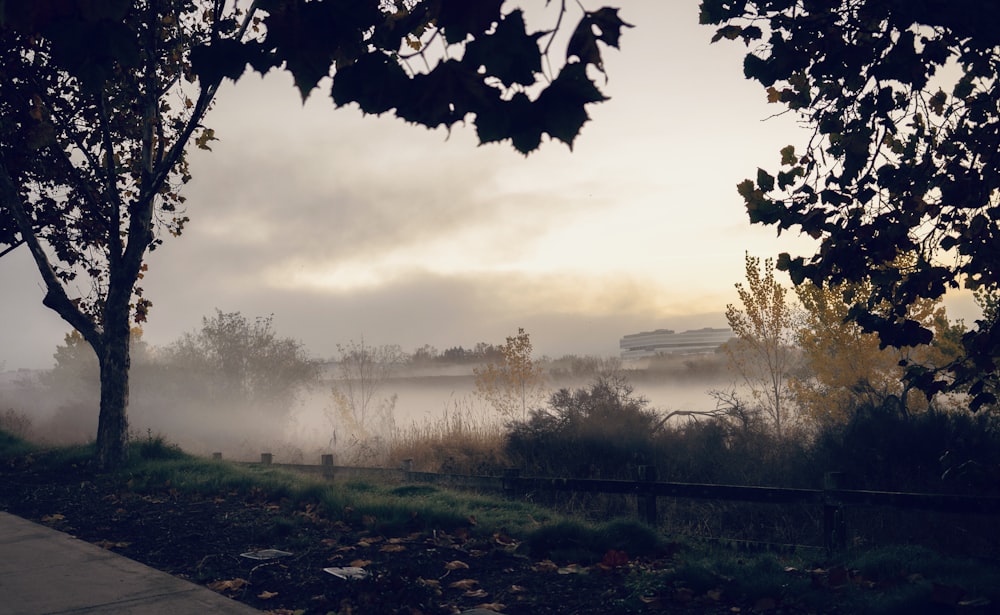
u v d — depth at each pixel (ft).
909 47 18.03
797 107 20.47
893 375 48.34
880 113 19.86
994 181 19.45
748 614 17.26
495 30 9.20
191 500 33.32
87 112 47.32
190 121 42.45
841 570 19.92
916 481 35.19
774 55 18.98
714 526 37.37
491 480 35.65
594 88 9.41
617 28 9.29
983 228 19.75
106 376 43.65
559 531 24.88
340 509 29.37
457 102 9.70
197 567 21.91
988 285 21.08
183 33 45.47
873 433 39.50
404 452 56.54
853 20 18.42
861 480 36.70
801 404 51.67
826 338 49.78
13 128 47.14
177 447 49.21
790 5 18.62
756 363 56.24
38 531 25.77
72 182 51.47
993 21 10.38
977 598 16.34
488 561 22.95
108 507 31.71
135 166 52.39
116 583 19.15
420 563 22.07
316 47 9.95
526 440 51.29
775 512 37.65
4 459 48.19
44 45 43.16
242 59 9.98
